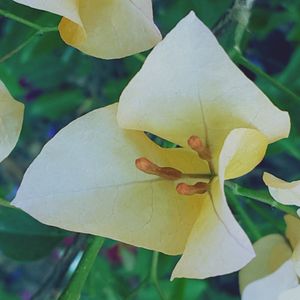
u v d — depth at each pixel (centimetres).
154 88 17
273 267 22
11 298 54
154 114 18
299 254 20
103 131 18
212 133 18
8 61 35
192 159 19
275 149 29
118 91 33
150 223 18
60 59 36
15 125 18
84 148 18
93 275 30
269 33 36
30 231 26
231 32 24
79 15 18
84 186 18
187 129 18
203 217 17
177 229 18
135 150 18
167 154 19
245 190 20
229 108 18
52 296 25
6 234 26
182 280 25
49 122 46
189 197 18
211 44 17
